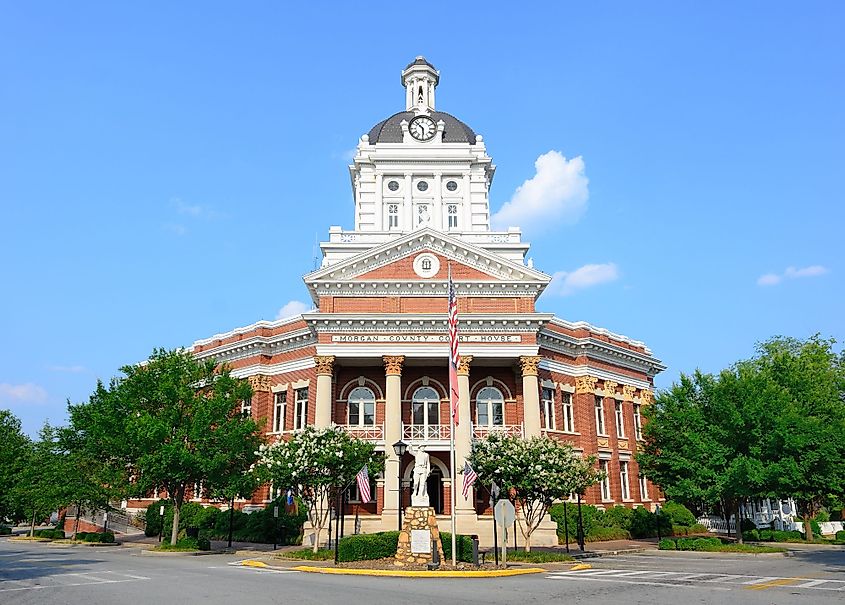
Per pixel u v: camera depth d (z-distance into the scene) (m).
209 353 51.75
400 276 43.91
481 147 68.06
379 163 67.06
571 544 38.75
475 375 45.31
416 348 42.06
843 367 61.78
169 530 45.56
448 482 43.34
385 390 44.56
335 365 44.28
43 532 50.56
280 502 41.41
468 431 40.59
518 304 43.56
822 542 41.84
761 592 18.34
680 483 37.38
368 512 42.75
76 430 43.75
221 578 22.27
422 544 26.31
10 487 51.66
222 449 38.41
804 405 43.38
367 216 66.31
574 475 31.58
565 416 48.50
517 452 31.61
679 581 21.38
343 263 43.72
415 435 43.06
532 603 16.09
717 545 35.44
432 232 44.06
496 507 26.23
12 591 19.00
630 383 54.16
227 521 43.78
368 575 23.73
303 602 16.16
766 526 56.06
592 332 52.06
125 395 39.03
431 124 68.56
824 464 35.66
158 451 36.38
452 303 29.55
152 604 16.02
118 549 39.00
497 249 53.25
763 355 64.31
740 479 33.91
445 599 16.72
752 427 35.34
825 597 17.27
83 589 19.36
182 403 39.56
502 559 26.64
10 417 56.19
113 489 42.62
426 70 74.62
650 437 45.22
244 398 41.38
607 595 17.69
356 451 32.22
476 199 67.19
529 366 42.09
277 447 32.47
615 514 45.19
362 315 42.00
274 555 31.67
